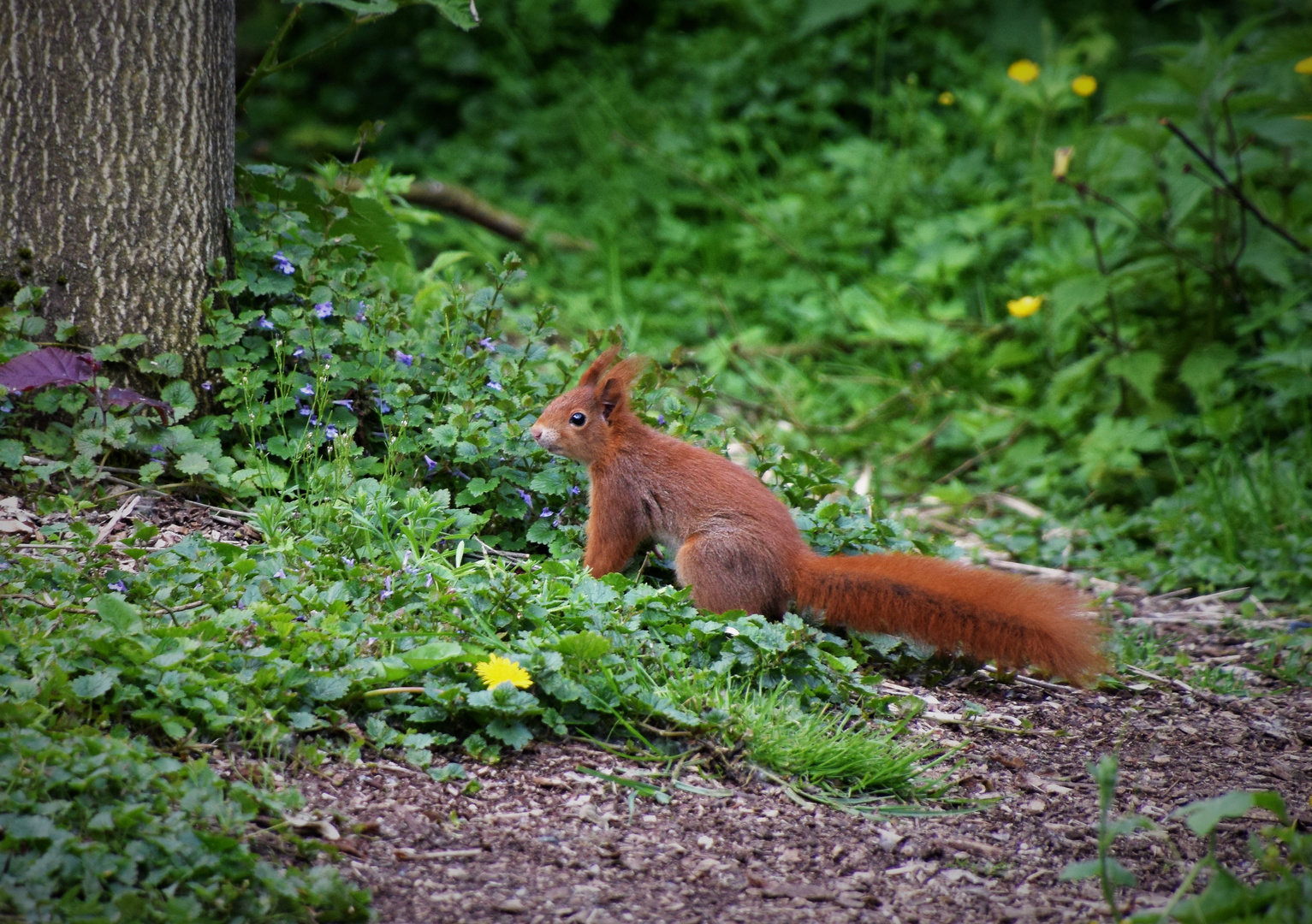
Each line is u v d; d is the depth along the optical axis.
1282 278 13.91
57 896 4.95
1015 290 17.88
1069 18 23.06
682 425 10.09
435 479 9.68
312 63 22.77
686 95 22.31
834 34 23.58
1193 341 15.04
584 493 9.60
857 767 7.00
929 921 5.78
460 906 5.52
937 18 23.69
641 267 20.30
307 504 8.91
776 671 7.72
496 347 10.39
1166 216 14.75
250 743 6.28
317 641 6.92
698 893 5.84
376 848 5.86
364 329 9.76
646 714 7.11
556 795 6.50
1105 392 15.87
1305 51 13.21
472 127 22.27
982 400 16.52
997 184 20.08
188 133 9.45
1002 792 7.15
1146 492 14.51
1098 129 16.88
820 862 6.21
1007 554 13.11
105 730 6.11
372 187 12.57
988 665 9.12
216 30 9.64
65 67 9.05
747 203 20.72
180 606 7.20
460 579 7.95
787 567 8.33
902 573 8.13
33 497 8.76
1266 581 11.91
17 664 6.29
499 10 22.83
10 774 5.37
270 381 9.75
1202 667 9.89
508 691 6.69
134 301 9.34
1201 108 13.77
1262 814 7.09
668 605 7.93
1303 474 13.56
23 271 9.12
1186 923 5.19
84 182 9.16
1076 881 6.21
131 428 8.98
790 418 15.77
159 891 5.11
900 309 17.78
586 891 5.75
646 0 24.36
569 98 22.16
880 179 20.06
